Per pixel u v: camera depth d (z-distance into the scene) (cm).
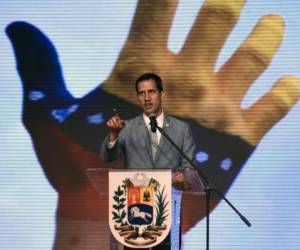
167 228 1172
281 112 1991
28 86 2025
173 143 1272
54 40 2028
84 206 2016
